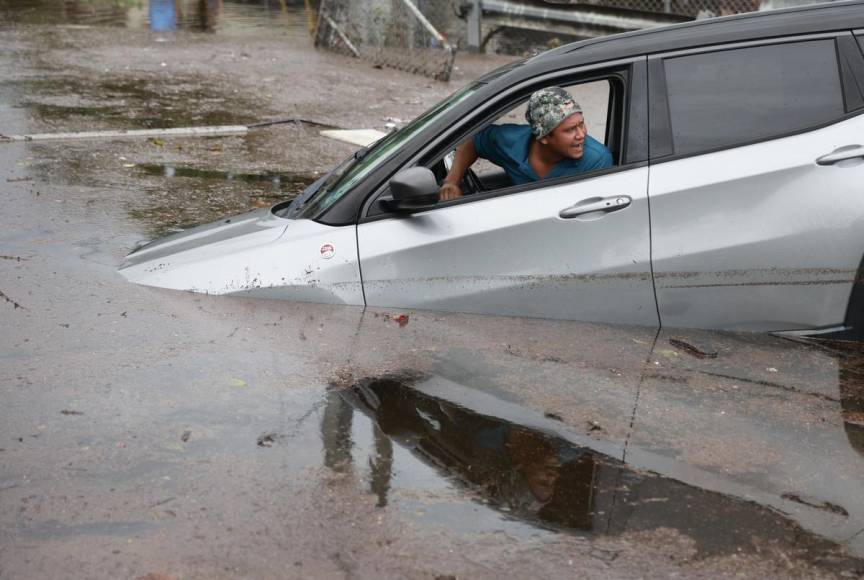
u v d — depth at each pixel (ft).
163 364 13.29
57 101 37.14
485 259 15.08
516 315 15.25
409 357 13.74
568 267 14.94
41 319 14.90
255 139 32.45
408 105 39.42
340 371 13.25
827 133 14.56
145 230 20.88
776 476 10.77
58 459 10.66
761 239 14.55
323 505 9.88
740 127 14.76
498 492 10.26
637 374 13.46
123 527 9.37
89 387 12.53
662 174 14.71
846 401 12.85
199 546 9.09
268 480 10.35
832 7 15.26
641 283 14.89
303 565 8.85
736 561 9.07
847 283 14.60
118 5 73.05
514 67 15.69
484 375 13.26
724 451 11.34
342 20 51.13
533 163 15.33
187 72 45.14
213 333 14.38
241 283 15.76
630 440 11.56
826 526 9.73
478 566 8.91
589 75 15.10
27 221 21.31
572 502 10.09
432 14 54.34
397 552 9.10
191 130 32.86
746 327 15.03
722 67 14.92
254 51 51.93
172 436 11.28
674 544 9.33
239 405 12.16
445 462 10.89
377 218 15.51
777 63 14.87
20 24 60.03
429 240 15.17
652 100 14.87
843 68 14.76
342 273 15.42
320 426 11.68
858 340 14.80
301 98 40.16
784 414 12.40
